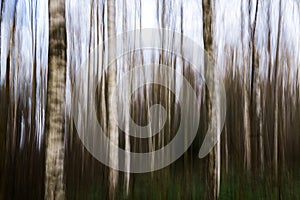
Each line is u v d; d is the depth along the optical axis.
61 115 3.77
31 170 5.49
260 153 7.66
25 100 5.66
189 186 5.88
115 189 6.39
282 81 7.78
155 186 6.00
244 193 6.50
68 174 6.52
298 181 7.20
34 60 5.22
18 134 5.48
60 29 3.80
